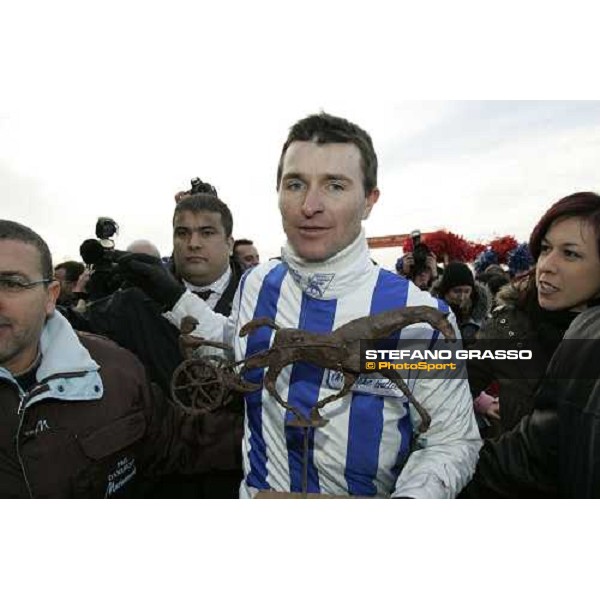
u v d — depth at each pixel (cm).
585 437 121
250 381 127
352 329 115
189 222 169
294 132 115
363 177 115
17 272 119
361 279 120
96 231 168
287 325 124
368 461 120
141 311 167
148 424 141
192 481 165
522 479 136
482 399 154
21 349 123
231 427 152
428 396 118
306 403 122
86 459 129
